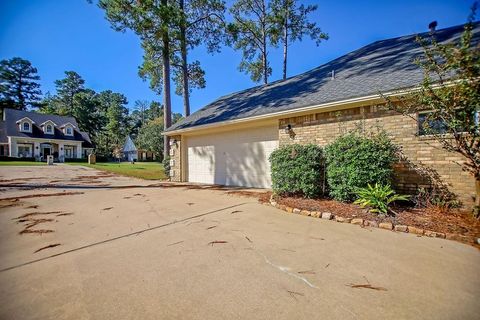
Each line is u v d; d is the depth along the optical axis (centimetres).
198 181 1158
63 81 5062
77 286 238
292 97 834
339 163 545
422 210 475
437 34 809
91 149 4241
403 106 527
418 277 247
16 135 3175
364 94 578
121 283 243
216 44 1447
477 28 707
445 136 473
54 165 2450
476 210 420
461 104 374
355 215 455
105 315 195
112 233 397
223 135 1044
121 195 761
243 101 1116
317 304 205
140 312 199
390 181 518
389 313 192
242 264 281
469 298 211
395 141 565
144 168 2172
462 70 366
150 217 496
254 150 931
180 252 317
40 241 362
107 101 5981
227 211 544
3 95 4428
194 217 495
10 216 504
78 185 1002
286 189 619
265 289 230
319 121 708
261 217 490
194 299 215
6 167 1992
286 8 1792
